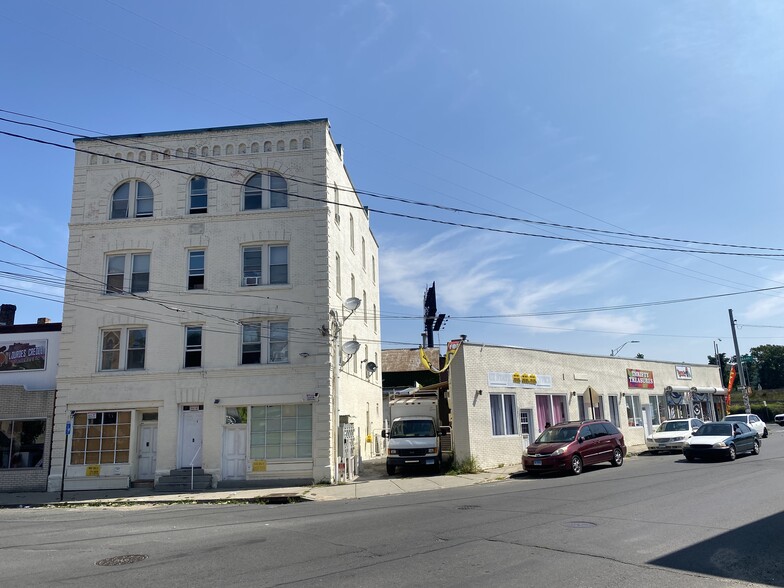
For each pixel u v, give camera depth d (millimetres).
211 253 23750
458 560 7938
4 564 8836
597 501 12938
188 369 22781
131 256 24062
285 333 23234
